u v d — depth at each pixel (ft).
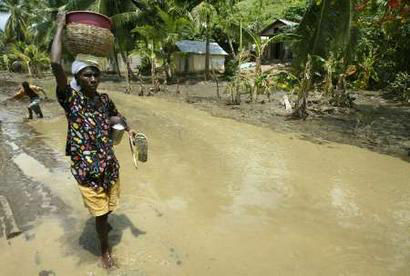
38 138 28.43
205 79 78.89
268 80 49.42
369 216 16.26
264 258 12.87
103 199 11.28
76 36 10.41
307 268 12.35
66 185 18.83
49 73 101.30
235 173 21.29
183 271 12.00
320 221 15.70
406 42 52.31
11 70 111.34
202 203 17.17
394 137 30.71
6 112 39.50
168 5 72.08
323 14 34.96
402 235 14.69
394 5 24.07
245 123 36.32
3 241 13.58
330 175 21.36
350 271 12.23
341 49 39.52
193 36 98.07
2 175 20.15
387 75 57.00
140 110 43.86
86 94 11.03
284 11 97.60
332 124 35.73
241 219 15.69
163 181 19.76
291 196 18.22
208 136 30.32
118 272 11.81
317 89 52.95
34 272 11.82
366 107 44.88
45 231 14.30
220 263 12.51
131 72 85.15
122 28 75.92
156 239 13.88
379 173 21.88
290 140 29.40
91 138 10.85
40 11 99.30
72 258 12.57
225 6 67.46
